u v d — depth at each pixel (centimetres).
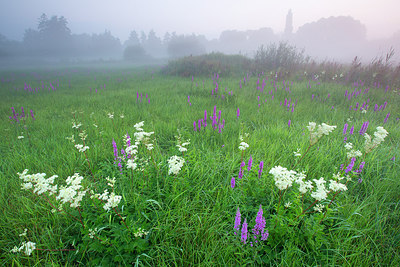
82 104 871
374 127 538
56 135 540
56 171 379
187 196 309
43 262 229
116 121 629
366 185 331
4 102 955
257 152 421
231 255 226
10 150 462
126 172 367
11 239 257
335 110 675
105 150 447
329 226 258
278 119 621
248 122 623
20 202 307
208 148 457
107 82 1638
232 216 277
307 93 963
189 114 670
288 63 1712
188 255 234
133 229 232
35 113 761
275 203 284
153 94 1019
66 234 257
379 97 874
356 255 221
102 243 224
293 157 404
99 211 266
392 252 230
